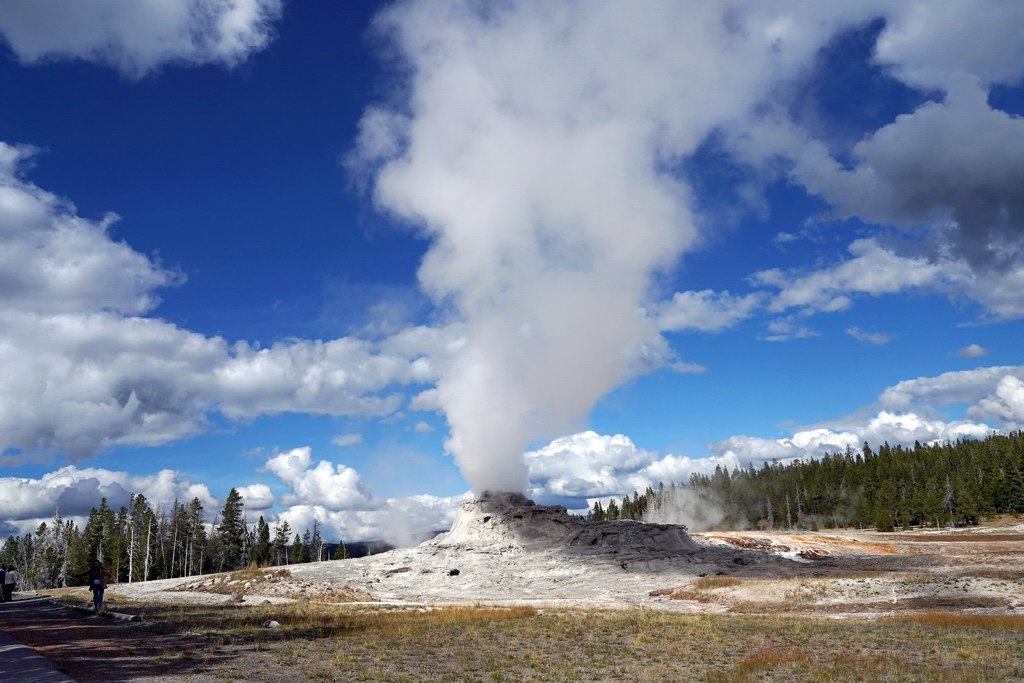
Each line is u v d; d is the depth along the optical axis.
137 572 123.62
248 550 137.75
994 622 36.06
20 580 145.75
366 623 35.44
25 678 18.59
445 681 21.59
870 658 27.31
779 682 23.45
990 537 104.94
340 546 154.25
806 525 170.88
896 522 155.25
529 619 38.19
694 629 34.88
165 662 22.52
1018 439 175.12
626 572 64.00
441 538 80.38
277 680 20.25
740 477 197.62
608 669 24.89
